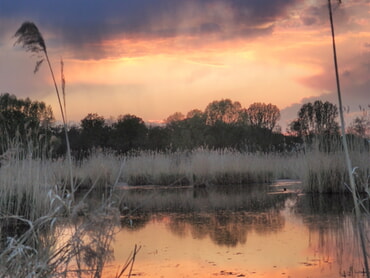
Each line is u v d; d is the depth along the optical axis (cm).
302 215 865
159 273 492
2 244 466
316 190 1276
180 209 1016
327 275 466
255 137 3778
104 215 357
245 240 654
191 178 1723
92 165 1705
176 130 3650
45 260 354
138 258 560
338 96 438
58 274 347
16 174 881
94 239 352
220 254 573
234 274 483
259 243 630
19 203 772
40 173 915
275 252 575
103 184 1574
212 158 1803
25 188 863
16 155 892
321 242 618
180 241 659
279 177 2106
